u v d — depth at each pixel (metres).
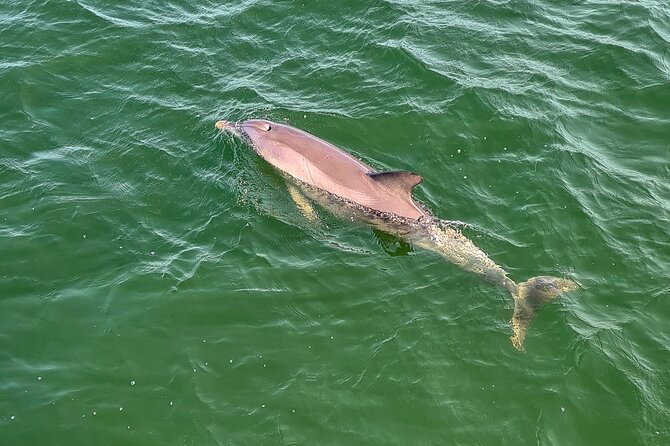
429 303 10.38
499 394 9.22
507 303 10.37
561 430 8.85
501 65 15.30
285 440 8.68
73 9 16.23
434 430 8.83
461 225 11.58
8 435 8.62
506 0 17.34
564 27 16.62
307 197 12.09
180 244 11.20
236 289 10.52
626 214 11.99
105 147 12.93
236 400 9.10
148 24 16.09
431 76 14.74
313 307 10.31
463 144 13.23
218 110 13.90
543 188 12.34
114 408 8.98
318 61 15.27
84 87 14.27
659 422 8.96
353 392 9.22
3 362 9.41
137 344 9.73
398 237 11.48
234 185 12.29
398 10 16.73
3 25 15.62
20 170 12.27
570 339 9.85
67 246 11.02
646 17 17.02
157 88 14.38
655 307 10.42
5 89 13.93
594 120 14.10
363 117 13.78
